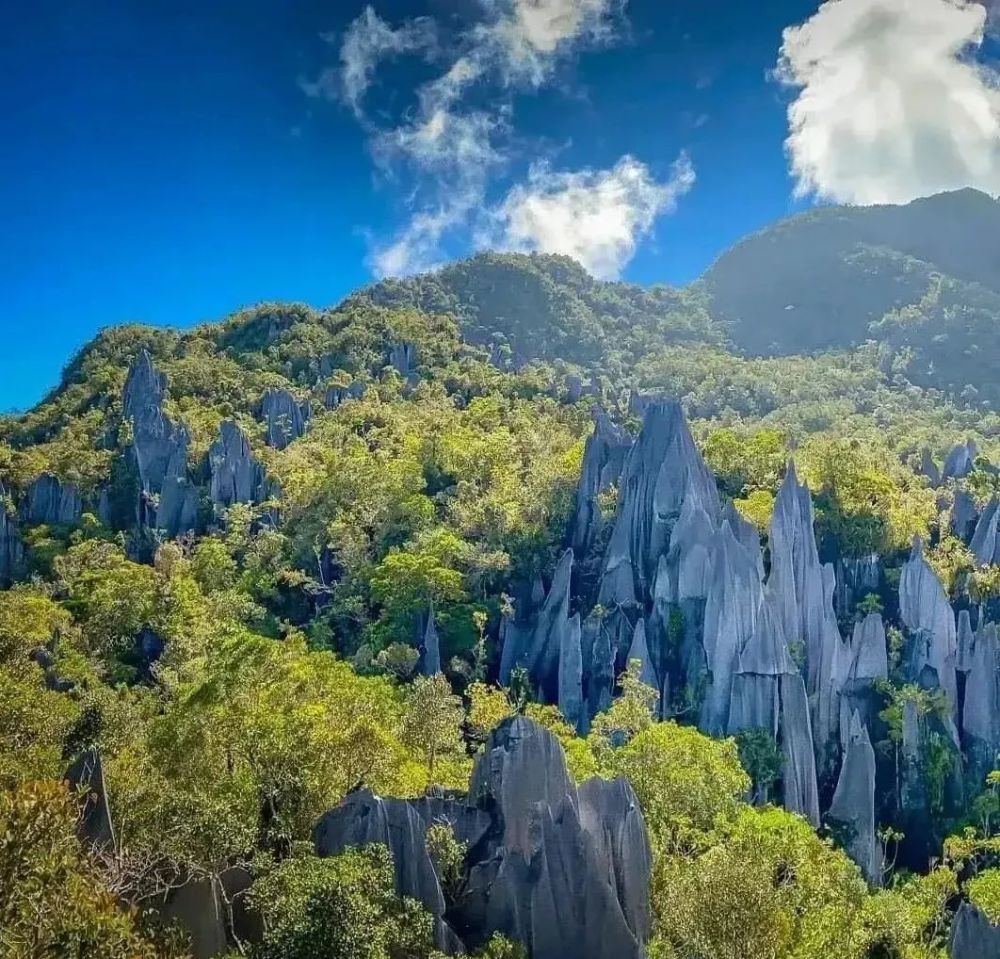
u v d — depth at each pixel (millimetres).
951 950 45812
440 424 126375
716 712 73625
